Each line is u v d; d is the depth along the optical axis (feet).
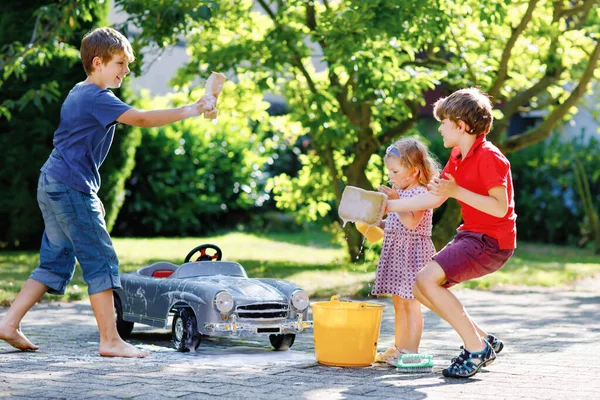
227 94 58.95
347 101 54.29
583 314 37.76
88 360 24.09
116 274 25.32
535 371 23.04
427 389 20.40
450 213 55.21
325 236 88.99
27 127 64.23
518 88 60.64
